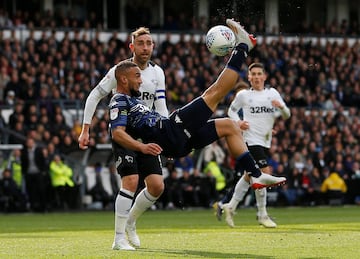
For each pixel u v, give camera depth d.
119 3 58.81
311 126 50.12
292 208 43.09
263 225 24.77
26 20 54.94
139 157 17.67
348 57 59.03
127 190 17.00
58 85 47.81
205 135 17.12
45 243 18.92
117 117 16.80
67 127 44.47
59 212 41.31
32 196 40.81
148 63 19.50
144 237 20.55
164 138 17.02
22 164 40.94
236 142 17.14
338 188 46.72
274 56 55.22
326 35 59.44
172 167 43.38
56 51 49.88
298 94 53.72
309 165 47.16
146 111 17.16
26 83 46.81
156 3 57.97
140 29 19.20
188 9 57.41
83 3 58.22
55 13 57.06
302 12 59.16
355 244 17.59
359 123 52.56
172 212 39.38
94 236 21.78
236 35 17.42
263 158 26.27
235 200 25.22
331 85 56.22
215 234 21.38
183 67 52.59
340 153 48.41
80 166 44.00
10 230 25.89
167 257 14.81
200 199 43.66
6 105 46.00
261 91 26.44
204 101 17.02
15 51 48.88
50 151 41.50
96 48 51.16
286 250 16.30
